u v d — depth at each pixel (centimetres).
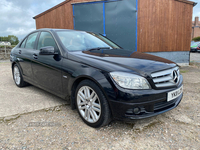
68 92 256
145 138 207
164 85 213
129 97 190
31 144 193
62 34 308
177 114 270
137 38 751
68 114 268
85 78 233
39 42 335
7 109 280
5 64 846
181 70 654
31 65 339
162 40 741
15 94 358
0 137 205
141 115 200
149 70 208
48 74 292
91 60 229
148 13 727
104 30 773
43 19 834
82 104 238
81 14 783
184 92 380
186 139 205
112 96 196
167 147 190
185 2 704
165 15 722
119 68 205
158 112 211
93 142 197
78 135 211
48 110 280
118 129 225
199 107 297
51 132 217
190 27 723
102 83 202
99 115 213
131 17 740
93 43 323
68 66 249
